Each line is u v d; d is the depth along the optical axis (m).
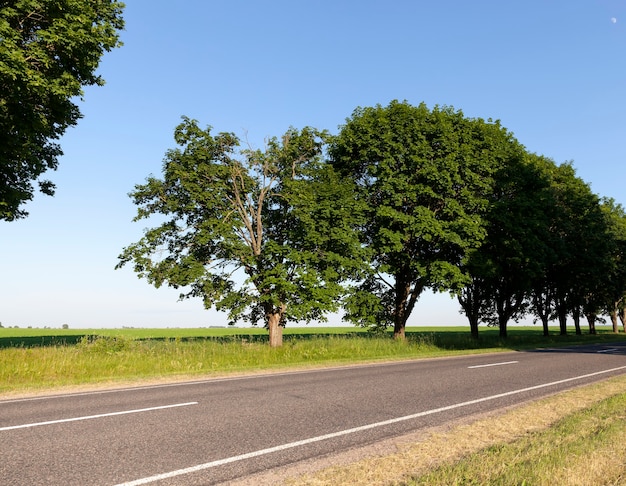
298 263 21.77
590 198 37.22
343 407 7.73
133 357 15.75
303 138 24.64
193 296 23.64
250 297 22.22
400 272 29.38
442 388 9.86
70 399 8.64
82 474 4.43
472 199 25.97
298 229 23.27
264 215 25.33
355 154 27.53
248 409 7.54
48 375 12.88
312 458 5.01
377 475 4.48
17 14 14.10
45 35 14.37
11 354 14.57
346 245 23.84
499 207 27.20
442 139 25.48
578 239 36.28
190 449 5.28
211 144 23.20
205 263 22.81
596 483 4.15
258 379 11.56
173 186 23.09
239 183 24.11
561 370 13.29
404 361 16.62
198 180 22.17
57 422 6.57
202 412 7.29
